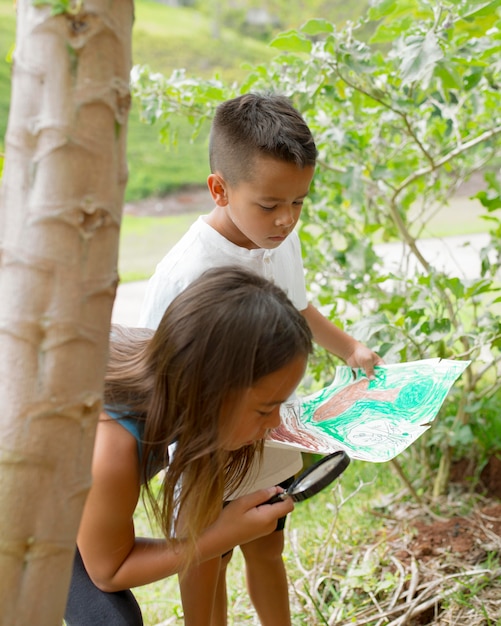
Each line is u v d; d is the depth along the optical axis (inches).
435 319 85.5
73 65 29.5
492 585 82.8
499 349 97.0
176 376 45.4
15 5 32.6
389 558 89.0
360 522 98.8
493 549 89.3
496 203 91.9
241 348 44.0
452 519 96.4
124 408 49.3
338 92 93.8
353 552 91.6
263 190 62.9
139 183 390.6
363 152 98.8
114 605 53.6
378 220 113.4
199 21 576.1
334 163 108.8
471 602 79.8
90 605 53.8
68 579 33.4
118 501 48.6
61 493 31.9
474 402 101.7
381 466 111.2
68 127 29.6
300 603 81.4
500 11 92.0
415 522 97.0
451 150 103.2
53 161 29.7
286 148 61.7
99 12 29.6
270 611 73.5
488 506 101.0
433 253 216.1
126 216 349.7
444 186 116.3
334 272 104.1
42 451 31.1
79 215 30.1
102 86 30.0
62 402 31.0
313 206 105.6
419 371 68.9
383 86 91.6
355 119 94.2
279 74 92.1
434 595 81.4
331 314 98.4
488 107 101.4
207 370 44.3
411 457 110.3
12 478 31.1
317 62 84.1
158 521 52.7
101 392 32.5
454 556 88.8
